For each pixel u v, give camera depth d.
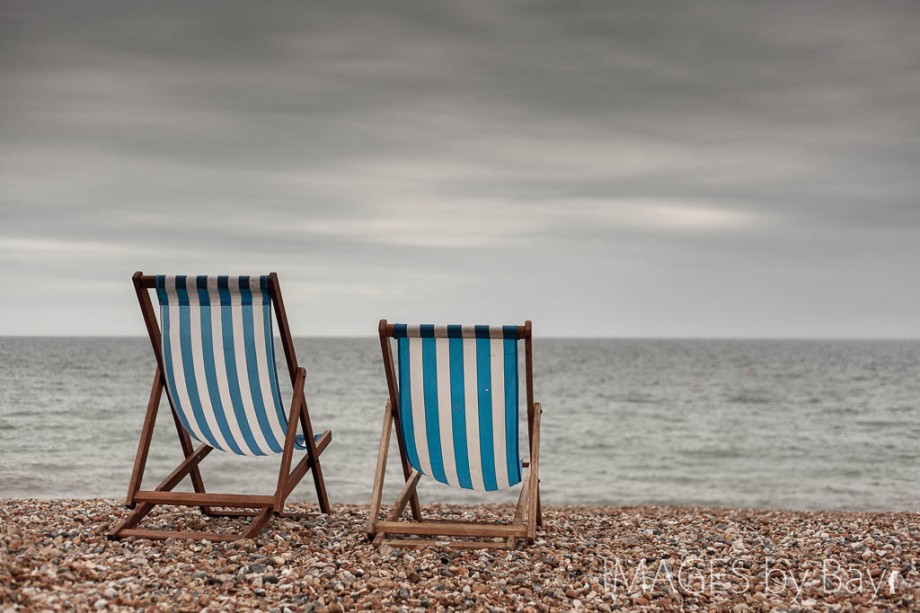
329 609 3.89
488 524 5.24
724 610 4.11
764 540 5.81
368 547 5.08
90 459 13.54
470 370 5.10
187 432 5.86
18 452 13.94
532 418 5.26
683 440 19.78
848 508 11.63
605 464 16.45
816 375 42.56
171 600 3.93
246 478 11.93
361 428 20.41
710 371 46.31
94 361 39.16
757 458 17.00
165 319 5.07
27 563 4.26
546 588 4.34
